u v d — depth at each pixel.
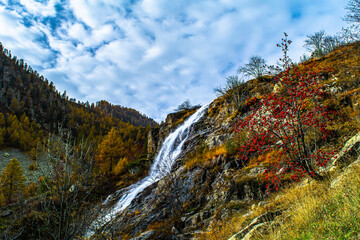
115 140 37.31
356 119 9.08
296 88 7.08
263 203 7.45
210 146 17.91
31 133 78.69
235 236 5.14
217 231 7.21
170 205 11.68
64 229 3.96
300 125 6.77
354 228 2.84
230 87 27.95
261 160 10.11
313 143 9.07
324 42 26.69
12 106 107.25
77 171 4.32
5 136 67.06
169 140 30.36
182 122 32.53
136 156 39.25
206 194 11.13
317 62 17.83
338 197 4.03
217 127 21.28
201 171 13.24
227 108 23.36
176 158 21.23
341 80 12.05
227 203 9.36
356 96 10.30
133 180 24.95
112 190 22.94
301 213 4.11
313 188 5.89
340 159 6.47
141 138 83.31
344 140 8.38
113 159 35.03
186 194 12.05
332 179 5.67
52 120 111.81
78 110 150.38
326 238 3.02
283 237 3.76
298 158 6.71
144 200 14.27
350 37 20.88
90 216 4.47
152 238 9.17
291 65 7.44
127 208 14.24
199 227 8.70
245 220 6.57
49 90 159.38
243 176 10.34
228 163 12.29
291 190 6.68
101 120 148.00
